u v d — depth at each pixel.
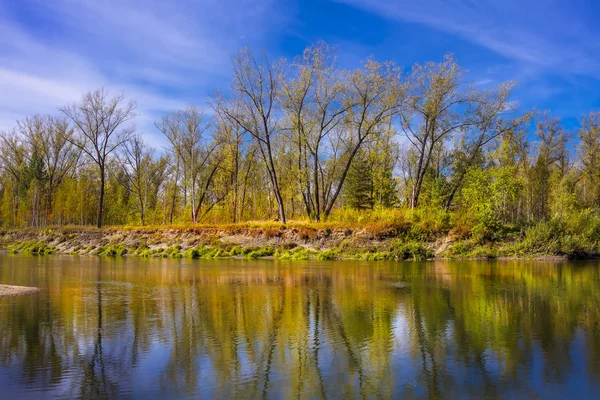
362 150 51.16
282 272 24.69
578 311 13.47
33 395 7.48
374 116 40.22
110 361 9.16
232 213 55.41
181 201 64.81
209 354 9.56
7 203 64.50
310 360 9.13
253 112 41.88
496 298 15.71
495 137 41.56
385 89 39.03
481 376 8.20
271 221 44.09
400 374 8.33
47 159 62.41
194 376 8.30
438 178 47.66
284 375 8.32
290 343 10.33
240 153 53.41
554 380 7.98
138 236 44.09
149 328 11.73
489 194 33.94
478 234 32.84
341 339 10.64
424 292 17.19
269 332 11.30
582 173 53.28
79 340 10.65
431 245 33.31
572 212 35.78
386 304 14.84
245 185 54.94
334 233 36.31
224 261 33.06
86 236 47.09
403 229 34.91
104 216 64.25
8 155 64.38
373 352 9.63
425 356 9.34
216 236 39.88
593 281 19.72
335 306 14.55
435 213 35.66
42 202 61.06
